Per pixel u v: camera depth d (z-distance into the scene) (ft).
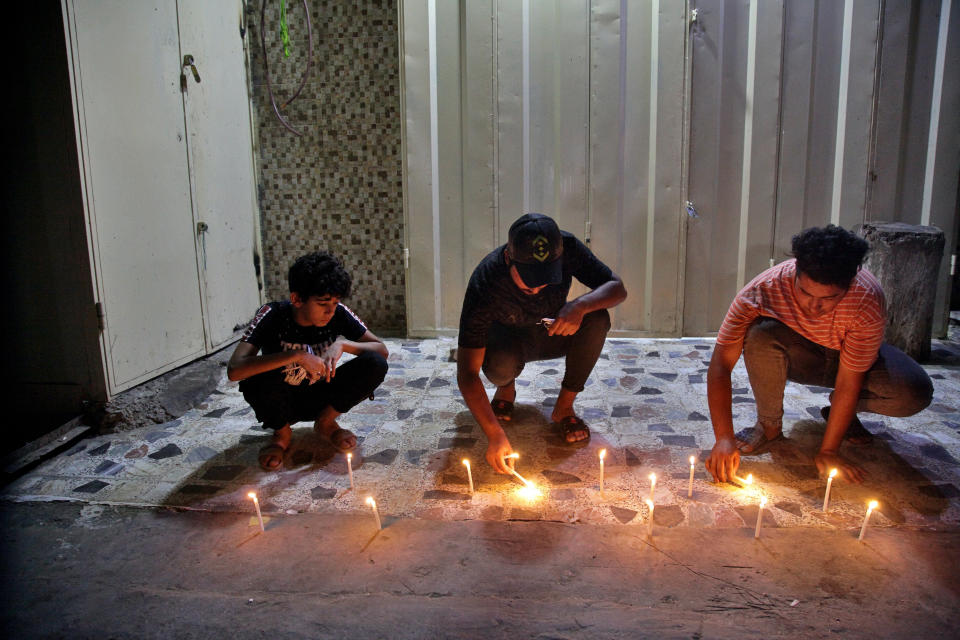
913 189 15.11
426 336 16.51
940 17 14.33
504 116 15.25
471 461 9.91
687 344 15.53
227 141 14.84
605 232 15.61
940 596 6.64
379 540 7.82
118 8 11.19
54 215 10.57
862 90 14.71
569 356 10.43
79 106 10.31
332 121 16.05
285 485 9.26
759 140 14.99
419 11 14.99
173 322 12.91
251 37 15.85
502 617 6.44
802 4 14.44
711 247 15.60
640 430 10.95
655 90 14.82
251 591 6.94
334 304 9.04
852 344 8.38
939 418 11.10
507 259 9.23
